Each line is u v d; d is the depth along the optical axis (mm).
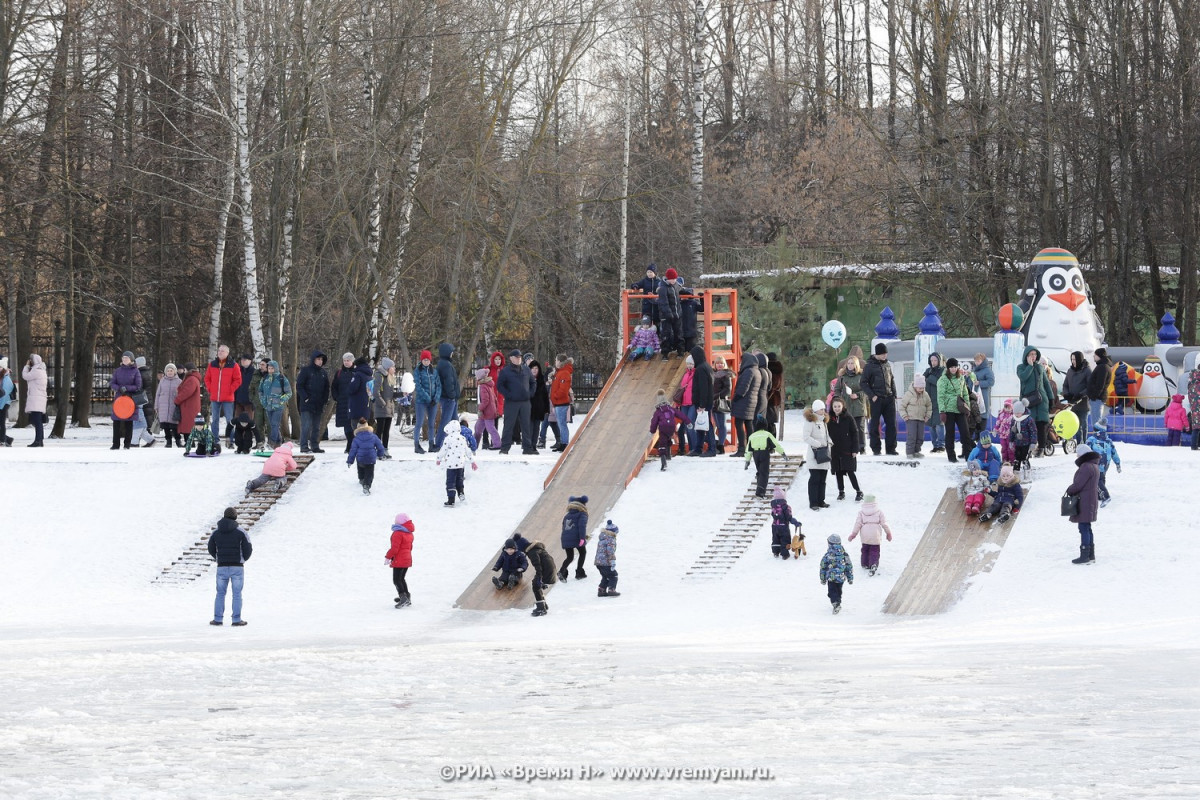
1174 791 8094
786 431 48656
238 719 12094
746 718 11641
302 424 36906
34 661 17641
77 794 8477
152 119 54375
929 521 29500
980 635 21031
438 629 24188
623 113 67688
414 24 44562
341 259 48844
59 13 50844
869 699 12836
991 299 60500
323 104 44031
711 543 29906
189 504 33938
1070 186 59812
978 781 8500
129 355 39125
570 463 34344
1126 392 43156
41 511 33656
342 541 31734
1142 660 16328
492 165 47625
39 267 53312
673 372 38250
